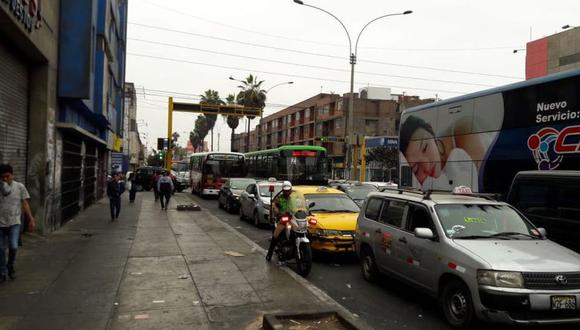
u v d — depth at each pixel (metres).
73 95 13.43
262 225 16.31
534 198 7.95
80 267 8.77
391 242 7.71
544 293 5.43
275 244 9.56
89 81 13.54
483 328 6.00
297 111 83.94
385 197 8.48
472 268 5.77
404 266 7.30
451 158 11.61
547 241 6.63
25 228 11.84
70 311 6.16
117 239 12.22
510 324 5.48
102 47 17.80
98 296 6.87
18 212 7.66
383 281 8.47
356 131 62.22
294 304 6.62
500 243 6.31
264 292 7.23
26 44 10.48
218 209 24.17
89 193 21.69
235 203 21.48
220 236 12.97
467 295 5.83
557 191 7.52
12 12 8.88
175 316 6.05
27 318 5.85
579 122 8.25
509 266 5.60
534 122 9.17
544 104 8.98
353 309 6.87
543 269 5.56
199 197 33.31
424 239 6.84
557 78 8.75
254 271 8.67
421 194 7.73
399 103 63.72
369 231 8.51
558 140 8.62
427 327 6.09
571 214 7.21
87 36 13.53
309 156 25.61
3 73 10.12
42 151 12.12
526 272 5.52
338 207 11.66
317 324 5.62
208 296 6.98
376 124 63.00
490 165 10.29
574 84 8.40
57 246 10.95
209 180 31.44
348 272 9.41
